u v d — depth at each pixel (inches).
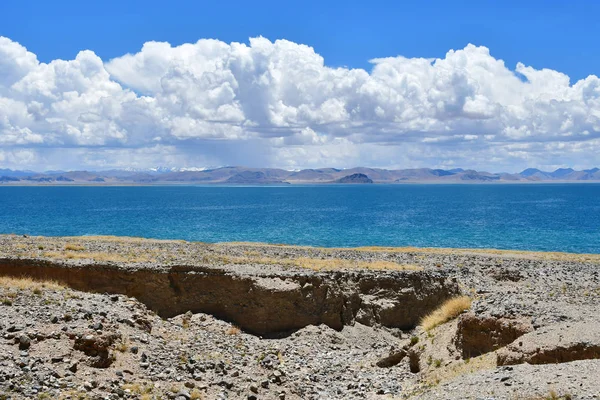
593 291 1304.1
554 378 633.0
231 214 6530.5
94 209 7480.3
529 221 5497.1
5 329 844.0
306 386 937.5
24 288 1110.4
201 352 991.0
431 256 2257.6
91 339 847.1
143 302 1342.3
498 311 927.7
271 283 1330.0
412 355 1019.3
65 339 852.0
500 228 4699.8
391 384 927.7
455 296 1481.3
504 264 2068.2
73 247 1802.4
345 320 1344.7
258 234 4128.9
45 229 4399.6
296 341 1218.6
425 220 5634.8
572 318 865.5
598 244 3624.5
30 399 701.3
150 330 1030.4
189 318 1280.8
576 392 583.2
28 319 896.3
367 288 1425.9
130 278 1359.5
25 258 1413.6
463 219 5782.5
